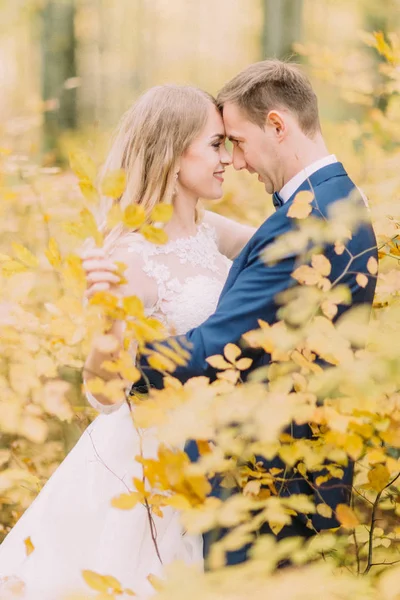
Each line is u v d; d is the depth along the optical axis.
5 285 1.85
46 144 6.21
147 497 1.57
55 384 1.77
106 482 2.13
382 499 2.21
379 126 2.82
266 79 2.15
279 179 2.22
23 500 2.51
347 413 1.55
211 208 4.20
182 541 2.04
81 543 2.13
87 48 10.62
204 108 2.20
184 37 11.66
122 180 1.43
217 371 1.94
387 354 1.53
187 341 1.96
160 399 1.52
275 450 1.63
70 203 3.35
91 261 1.63
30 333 2.19
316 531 1.90
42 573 2.10
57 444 2.68
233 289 2.02
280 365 1.66
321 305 1.70
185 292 2.15
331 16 6.27
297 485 1.94
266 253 1.94
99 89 10.84
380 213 2.04
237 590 1.28
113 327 1.68
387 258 2.34
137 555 2.03
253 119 2.18
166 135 2.16
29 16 8.04
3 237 3.10
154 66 11.53
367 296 2.03
